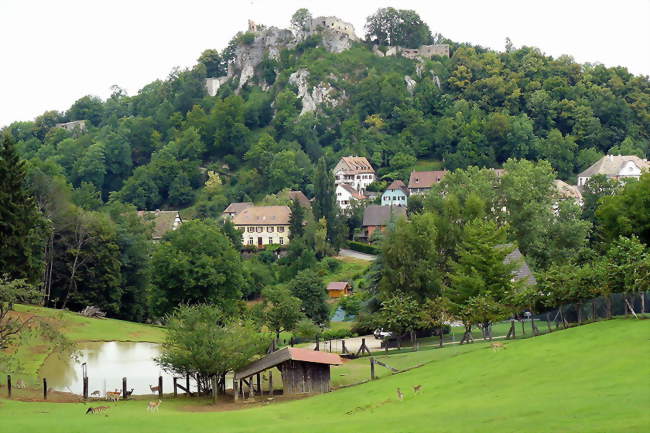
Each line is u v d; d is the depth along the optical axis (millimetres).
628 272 67938
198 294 107875
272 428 48688
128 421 51906
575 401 44375
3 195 93750
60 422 50781
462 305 86125
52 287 129250
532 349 62344
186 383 72812
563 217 138750
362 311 107750
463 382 57375
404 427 44656
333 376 72125
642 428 36656
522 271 114812
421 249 101562
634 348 55688
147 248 148750
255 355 76375
